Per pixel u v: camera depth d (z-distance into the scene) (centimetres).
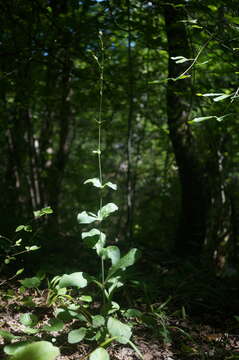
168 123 580
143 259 481
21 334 242
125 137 963
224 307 352
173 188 988
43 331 247
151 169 1080
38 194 735
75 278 226
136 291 350
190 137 573
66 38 511
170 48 504
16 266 376
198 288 384
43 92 637
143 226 975
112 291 233
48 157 761
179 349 254
